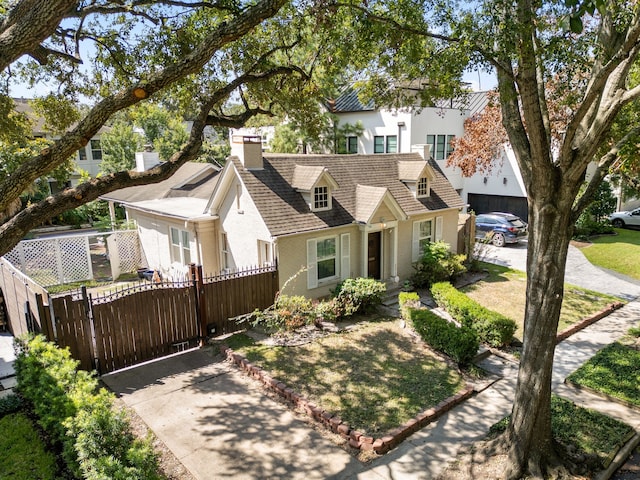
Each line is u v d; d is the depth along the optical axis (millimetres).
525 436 7082
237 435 8344
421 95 9406
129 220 22922
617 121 11445
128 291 11234
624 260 21438
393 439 8055
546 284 6898
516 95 7148
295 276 13773
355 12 8797
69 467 6340
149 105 14766
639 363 11117
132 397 9688
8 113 12359
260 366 10891
